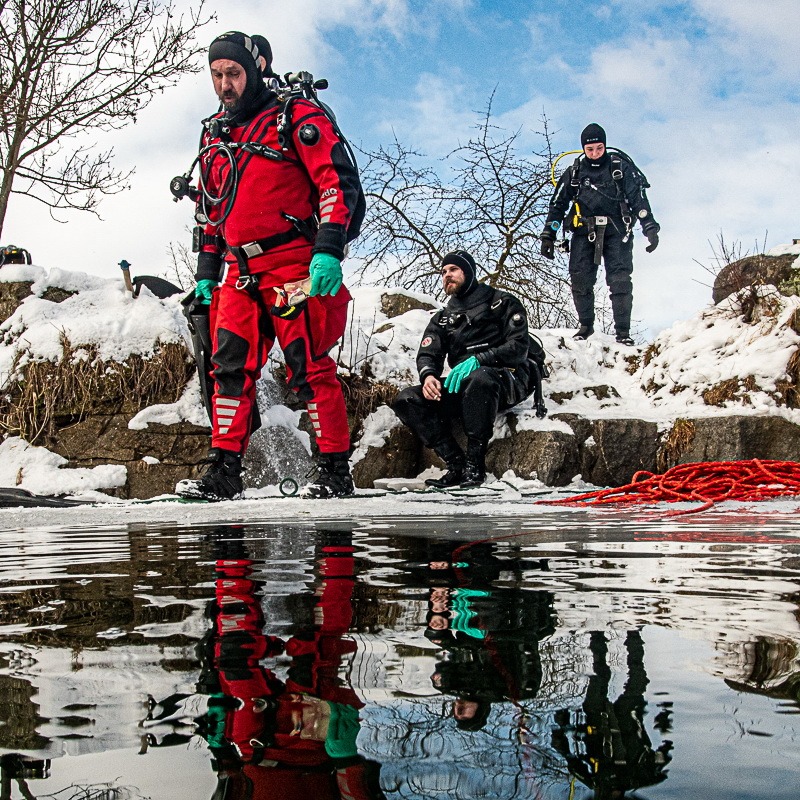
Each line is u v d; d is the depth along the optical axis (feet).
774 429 22.33
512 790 1.44
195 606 3.62
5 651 2.73
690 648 2.59
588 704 1.97
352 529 8.52
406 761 1.60
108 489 20.36
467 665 2.39
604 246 30.27
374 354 25.36
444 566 5.05
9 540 8.00
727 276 29.37
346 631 2.95
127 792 1.47
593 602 3.58
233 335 16.22
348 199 15.60
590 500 15.43
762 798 1.40
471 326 22.58
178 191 16.44
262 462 21.44
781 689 2.10
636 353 29.19
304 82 16.16
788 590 3.93
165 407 21.08
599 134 29.17
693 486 14.73
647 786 1.46
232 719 1.89
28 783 1.52
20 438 21.29
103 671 2.40
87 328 21.61
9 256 26.53
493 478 23.30
